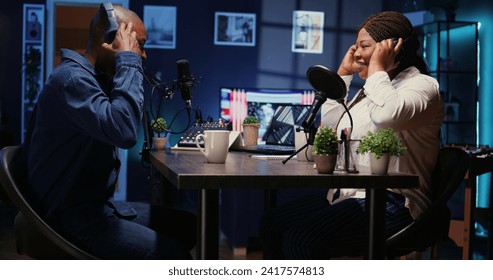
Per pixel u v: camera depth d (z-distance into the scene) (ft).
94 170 6.36
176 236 7.52
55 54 26.50
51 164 6.23
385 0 24.57
